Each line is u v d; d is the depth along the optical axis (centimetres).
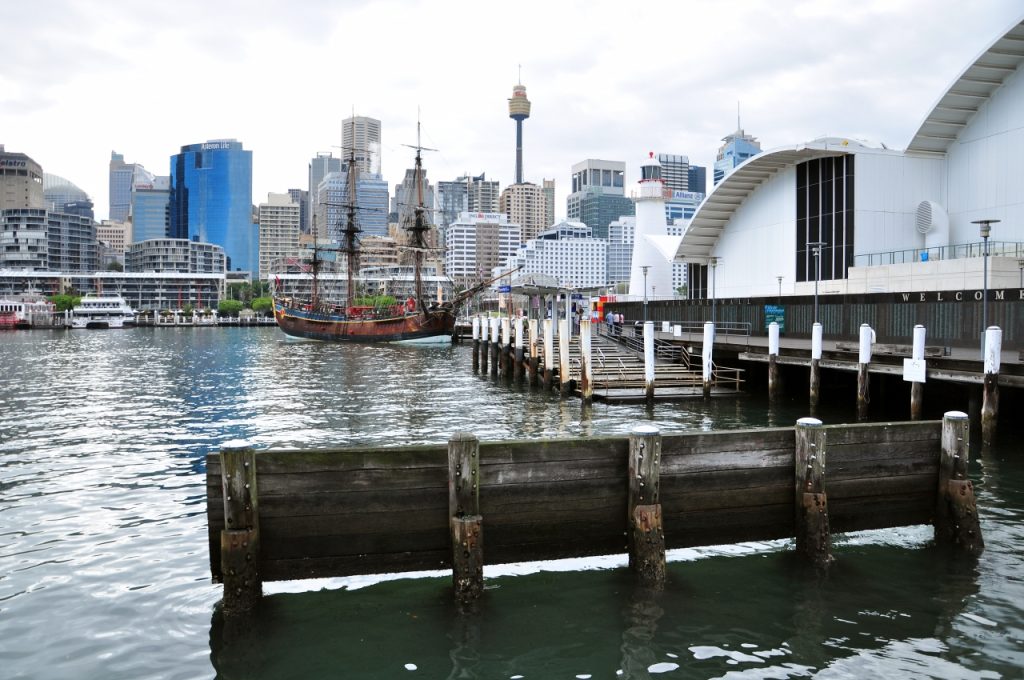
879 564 1312
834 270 5191
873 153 4994
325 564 1157
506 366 4747
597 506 1238
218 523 1135
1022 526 1520
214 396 4022
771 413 3089
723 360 4188
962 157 4894
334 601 1189
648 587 1212
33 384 4703
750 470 1298
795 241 5578
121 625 1128
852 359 2873
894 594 1202
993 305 2806
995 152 4650
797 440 1296
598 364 4153
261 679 981
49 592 1245
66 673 995
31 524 1614
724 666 1003
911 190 5050
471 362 6600
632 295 8419
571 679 975
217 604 1197
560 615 1141
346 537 1160
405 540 1176
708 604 1173
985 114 4712
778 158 5388
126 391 4291
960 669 991
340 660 1025
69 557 1409
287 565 1150
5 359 7119
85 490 1903
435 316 9869
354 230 12194
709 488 1284
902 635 1079
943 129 4894
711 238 6706
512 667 1005
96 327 18212
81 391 4288
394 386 4491
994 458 2084
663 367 4088
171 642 1076
